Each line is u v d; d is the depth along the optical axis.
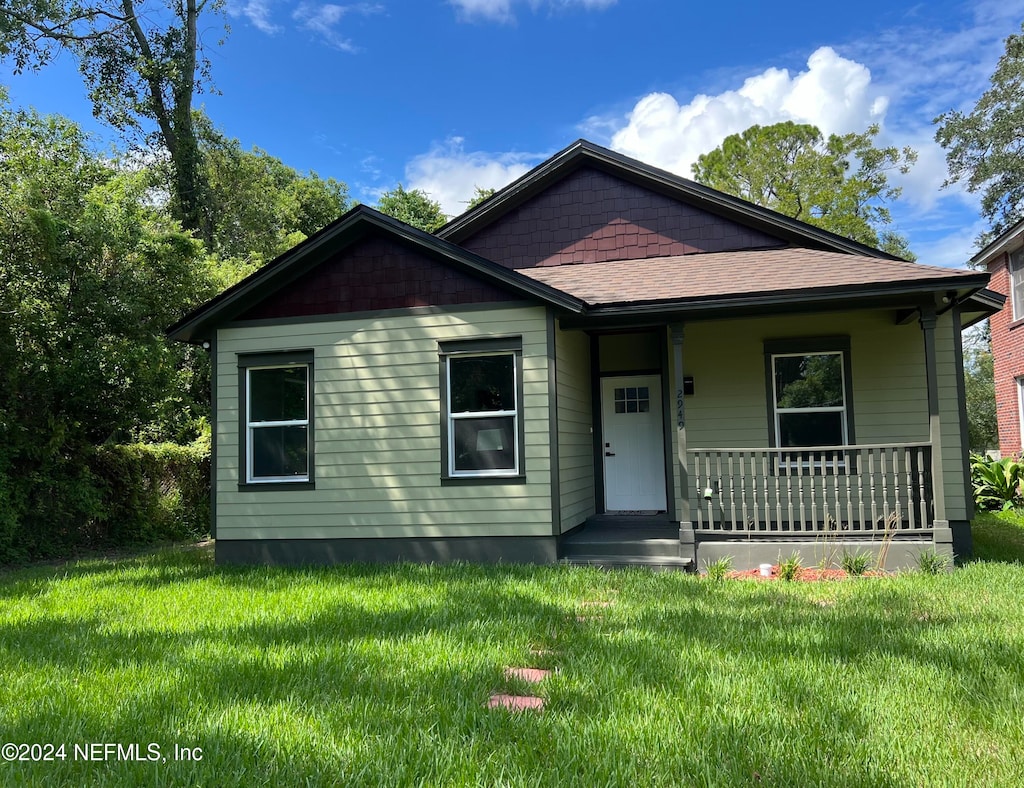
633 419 11.43
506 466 9.38
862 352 10.25
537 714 3.87
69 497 12.12
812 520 9.13
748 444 10.51
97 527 13.11
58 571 9.75
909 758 3.29
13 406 11.60
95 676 4.67
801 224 11.09
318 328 9.92
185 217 23.84
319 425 9.83
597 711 3.90
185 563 10.30
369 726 3.73
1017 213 29.52
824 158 38.31
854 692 4.13
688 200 11.69
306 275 10.03
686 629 5.58
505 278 9.09
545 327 9.22
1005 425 18.56
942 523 8.40
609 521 10.68
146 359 12.81
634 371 11.37
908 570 8.29
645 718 3.74
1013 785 3.04
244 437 10.08
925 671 4.43
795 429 10.40
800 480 8.96
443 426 9.48
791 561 8.23
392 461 9.60
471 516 9.33
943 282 8.11
